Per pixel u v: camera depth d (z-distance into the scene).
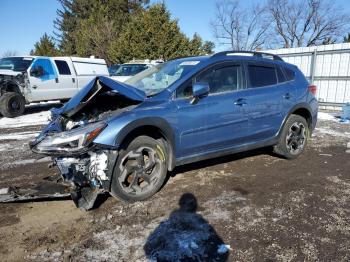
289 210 3.59
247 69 4.77
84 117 3.96
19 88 10.84
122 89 3.74
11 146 6.62
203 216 3.44
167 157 3.97
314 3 38.56
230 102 4.42
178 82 4.04
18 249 2.88
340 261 2.69
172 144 3.93
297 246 2.90
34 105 14.12
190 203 3.75
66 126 3.82
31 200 3.86
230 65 4.58
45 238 3.05
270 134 5.07
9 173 4.88
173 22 28.81
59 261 2.70
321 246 2.90
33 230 3.20
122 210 3.58
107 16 34.31
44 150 3.44
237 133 4.58
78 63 13.14
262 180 4.50
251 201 3.82
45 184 4.03
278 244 2.93
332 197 3.95
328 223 3.31
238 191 4.11
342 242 2.97
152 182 3.86
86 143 3.27
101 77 3.75
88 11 40.41
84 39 30.95
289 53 14.14
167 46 28.33
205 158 4.37
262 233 3.11
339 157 5.69
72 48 40.22
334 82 12.78
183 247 2.88
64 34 43.06
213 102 4.24
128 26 29.08
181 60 4.76
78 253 2.81
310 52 13.34
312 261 2.69
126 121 3.49
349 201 3.84
